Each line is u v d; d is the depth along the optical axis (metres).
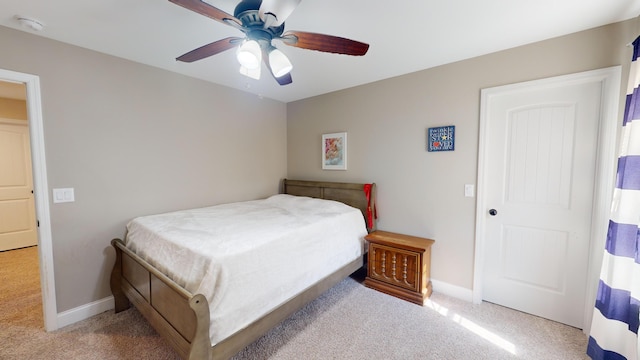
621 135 1.71
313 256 2.16
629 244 1.53
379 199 3.03
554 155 2.08
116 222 2.37
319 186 3.47
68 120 2.09
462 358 1.75
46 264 2.01
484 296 2.46
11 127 3.90
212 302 1.41
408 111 2.75
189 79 2.82
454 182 2.51
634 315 1.48
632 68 1.57
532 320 2.16
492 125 2.32
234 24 1.34
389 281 2.62
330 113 3.41
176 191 2.77
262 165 3.64
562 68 1.97
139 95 2.46
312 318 2.21
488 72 2.28
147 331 2.04
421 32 1.90
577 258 2.02
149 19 1.73
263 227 2.11
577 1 1.54
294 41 1.47
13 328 2.05
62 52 2.04
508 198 2.29
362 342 1.91
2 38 1.81
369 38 1.98
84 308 2.20
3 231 3.86
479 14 1.67
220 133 3.13
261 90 3.33
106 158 2.29
